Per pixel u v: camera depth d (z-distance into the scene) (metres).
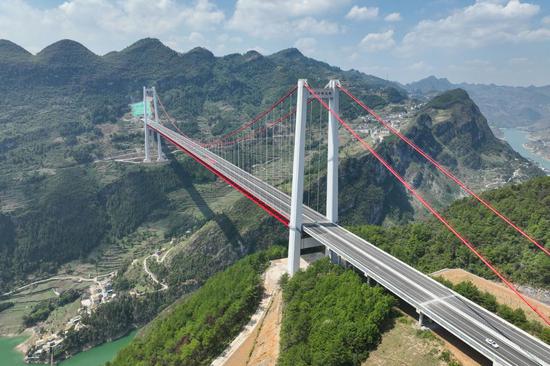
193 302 113.25
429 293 78.25
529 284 93.75
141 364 92.19
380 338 73.00
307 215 119.62
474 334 66.12
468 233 118.31
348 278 88.19
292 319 84.06
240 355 87.38
